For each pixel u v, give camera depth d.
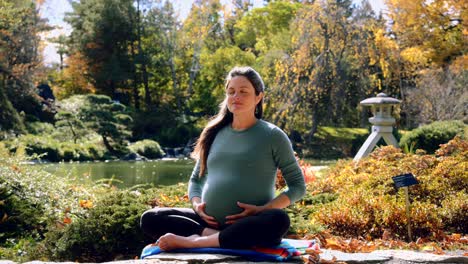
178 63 45.97
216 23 47.59
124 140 32.03
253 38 49.78
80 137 30.00
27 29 36.25
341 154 32.69
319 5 29.23
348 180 9.12
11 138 26.94
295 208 7.06
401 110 30.70
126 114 34.06
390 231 6.42
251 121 3.68
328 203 7.47
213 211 3.63
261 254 3.42
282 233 3.48
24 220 6.43
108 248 5.14
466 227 6.80
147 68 45.03
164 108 41.69
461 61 22.53
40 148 26.83
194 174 4.06
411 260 3.84
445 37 23.34
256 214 3.51
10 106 29.83
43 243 5.50
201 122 39.88
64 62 46.44
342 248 4.72
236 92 3.63
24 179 6.98
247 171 3.57
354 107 30.95
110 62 43.72
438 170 8.20
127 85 45.31
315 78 29.00
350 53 29.12
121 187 14.59
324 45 29.08
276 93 29.55
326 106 30.00
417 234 6.44
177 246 3.54
